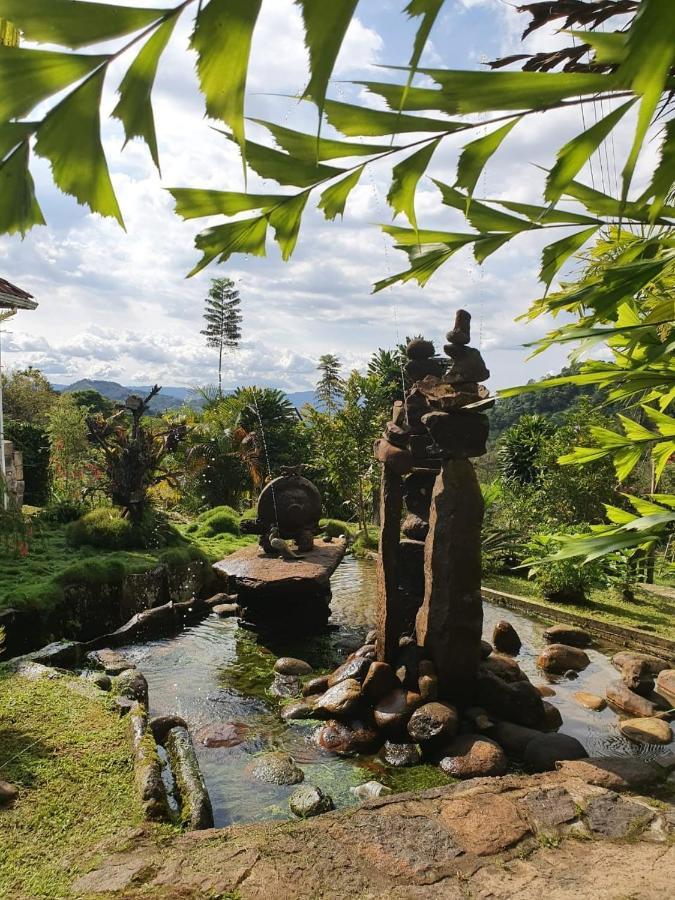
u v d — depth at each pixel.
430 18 0.38
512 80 0.50
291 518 8.62
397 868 2.59
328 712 4.84
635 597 8.55
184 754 3.81
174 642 6.90
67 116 0.45
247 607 7.69
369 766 4.21
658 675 5.89
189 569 8.80
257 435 18.62
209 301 36.69
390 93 0.54
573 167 0.56
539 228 0.89
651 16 0.34
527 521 11.48
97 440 10.52
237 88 0.41
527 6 0.79
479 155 0.63
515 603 8.51
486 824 2.96
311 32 0.37
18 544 5.20
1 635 4.82
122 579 7.45
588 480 10.62
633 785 3.51
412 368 5.79
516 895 2.44
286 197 0.74
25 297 9.94
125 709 4.03
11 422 12.27
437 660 4.86
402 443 5.17
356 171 0.70
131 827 2.79
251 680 5.81
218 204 0.73
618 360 1.15
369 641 6.10
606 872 2.60
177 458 17.73
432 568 4.92
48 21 0.40
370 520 15.35
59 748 3.46
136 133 0.45
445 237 0.94
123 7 0.40
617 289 0.76
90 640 6.77
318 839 2.79
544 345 0.83
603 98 0.52
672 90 0.58
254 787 3.88
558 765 3.83
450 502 4.82
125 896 2.32
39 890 2.34
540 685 5.75
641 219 0.85
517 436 14.20
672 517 0.95
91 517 9.53
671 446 1.30
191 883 2.42
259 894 2.38
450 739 4.35
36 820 2.80
